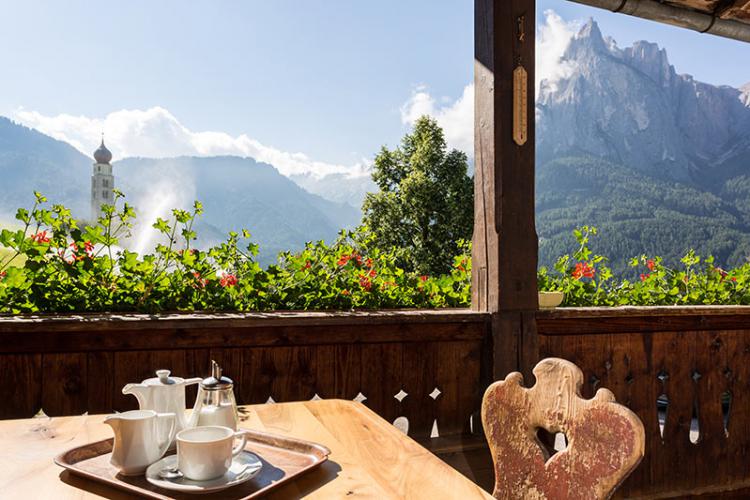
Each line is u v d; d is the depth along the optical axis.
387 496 0.91
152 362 2.13
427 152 30.09
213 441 0.93
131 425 0.98
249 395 2.24
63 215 2.41
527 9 2.55
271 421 1.38
